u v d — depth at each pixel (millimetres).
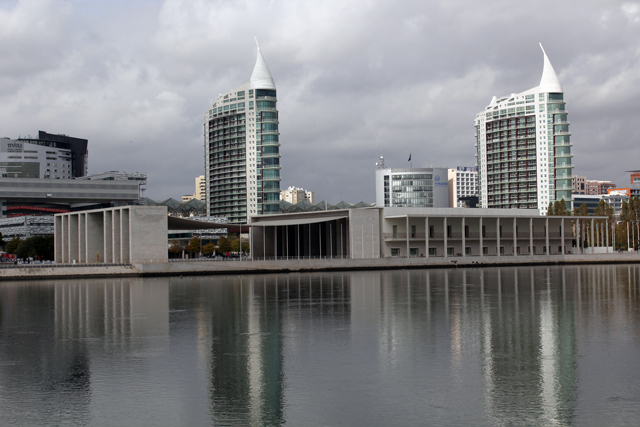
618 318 51562
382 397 29875
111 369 35469
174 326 49656
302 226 149625
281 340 43062
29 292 81688
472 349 39469
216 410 28375
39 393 31094
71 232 137000
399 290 77062
